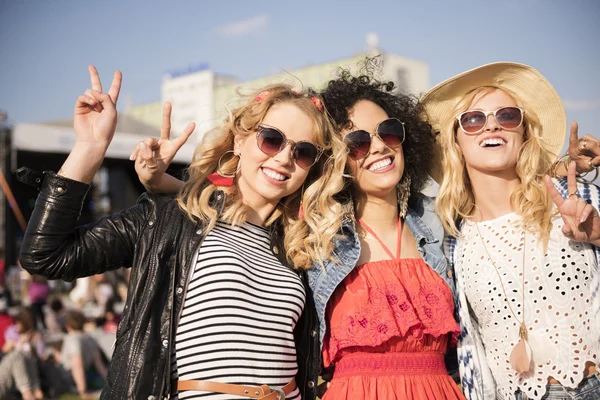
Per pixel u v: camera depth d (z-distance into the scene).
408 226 3.31
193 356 2.58
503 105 3.22
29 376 7.96
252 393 2.56
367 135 3.09
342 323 2.93
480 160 3.13
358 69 3.58
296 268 3.04
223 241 2.79
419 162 3.39
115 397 2.50
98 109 2.62
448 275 3.22
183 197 2.84
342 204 3.20
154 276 2.64
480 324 3.16
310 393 2.92
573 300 2.91
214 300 2.61
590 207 2.65
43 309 12.12
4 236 18.52
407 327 2.86
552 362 2.91
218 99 43.81
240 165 3.03
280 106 2.98
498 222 3.17
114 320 11.77
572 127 2.85
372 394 2.85
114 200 22.20
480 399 3.06
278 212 3.11
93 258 2.60
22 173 2.53
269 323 2.70
